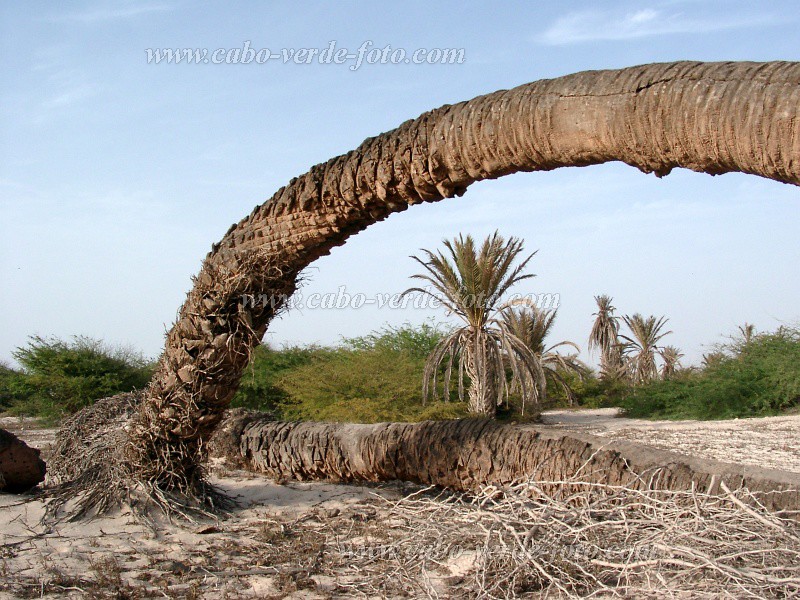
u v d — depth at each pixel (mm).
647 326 46188
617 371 45531
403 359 24672
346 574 5234
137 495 6934
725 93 3773
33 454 7422
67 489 7301
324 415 21188
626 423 27391
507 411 27734
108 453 7621
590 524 4633
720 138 3799
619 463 6305
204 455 7387
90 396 24859
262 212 6809
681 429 22203
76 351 25766
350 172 6137
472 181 5594
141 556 5816
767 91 3623
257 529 6680
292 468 8859
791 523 4809
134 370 26719
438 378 27219
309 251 6762
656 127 4051
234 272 6809
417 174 5695
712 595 3910
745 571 3926
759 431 20344
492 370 23484
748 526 4516
